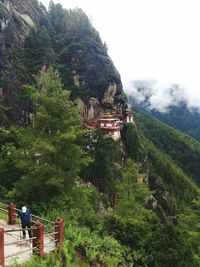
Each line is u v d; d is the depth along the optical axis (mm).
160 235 23250
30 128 30062
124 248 22062
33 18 103000
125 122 101500
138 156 99375
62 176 28422
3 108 66688
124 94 105062
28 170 29297
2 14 83375
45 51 87562
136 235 23031
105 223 24438
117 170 67938
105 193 60031
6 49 79812
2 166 32594
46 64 86312
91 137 62344
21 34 89125
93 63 97125
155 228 24266
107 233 23500
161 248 22766
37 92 29516
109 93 98062
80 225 24594
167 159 160875
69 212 26172
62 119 29172
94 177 59969
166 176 135375
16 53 82625
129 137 99375
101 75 97000
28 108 71875
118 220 24312
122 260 21047
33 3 109750
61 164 28750
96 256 19859
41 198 28188
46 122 29016
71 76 92688
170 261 22422
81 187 30406
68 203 27750
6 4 91812
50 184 27750
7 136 39812
